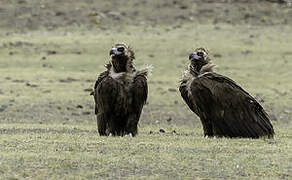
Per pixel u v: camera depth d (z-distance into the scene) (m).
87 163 42.12
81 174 39.66
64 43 143.75
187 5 179.00
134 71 54.91
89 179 38.88
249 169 41.59
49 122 77.50
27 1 178.12
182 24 164.50
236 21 168.50
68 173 39.91
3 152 45.09
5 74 115.69
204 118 55.03
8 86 104.06
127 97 53.91
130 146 47.78
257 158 44.41
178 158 43.84
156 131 68.06
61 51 136.62
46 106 89.88
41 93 98.94
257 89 108.31
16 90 100.88
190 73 55.84
